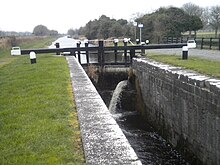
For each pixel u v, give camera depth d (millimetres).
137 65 14430
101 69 17000
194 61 12578
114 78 17031
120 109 14977
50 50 16625
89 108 6086
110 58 21906
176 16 34750
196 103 8281
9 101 7414
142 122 13203
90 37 57469
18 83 9758
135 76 14875
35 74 11109
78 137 4754
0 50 30906
